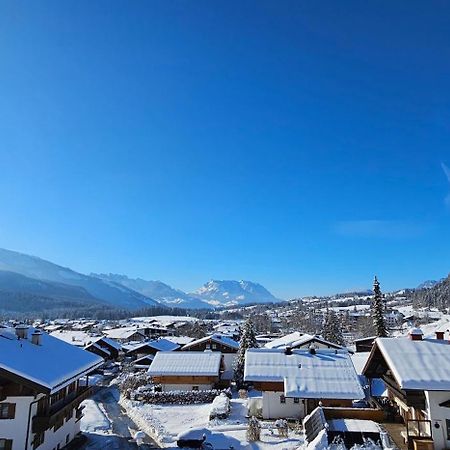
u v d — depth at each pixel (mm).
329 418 29969
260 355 43531
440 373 24688
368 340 78438
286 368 40938
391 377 32531
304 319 190000
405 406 29016
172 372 55656
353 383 38031
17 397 25719
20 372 24344
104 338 99938
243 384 60250
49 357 30000
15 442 25234
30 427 25781
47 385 24734
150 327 153000
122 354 101438
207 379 55750
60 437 31312
